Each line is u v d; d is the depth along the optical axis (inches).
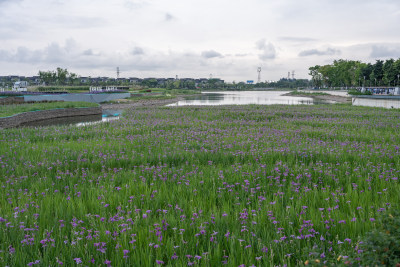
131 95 3954.2
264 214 257.3
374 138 720.3
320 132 832.9
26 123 1395.2
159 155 536.7
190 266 187.2
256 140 711.1
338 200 289.4
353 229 223.6
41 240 209.3
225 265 187.6
